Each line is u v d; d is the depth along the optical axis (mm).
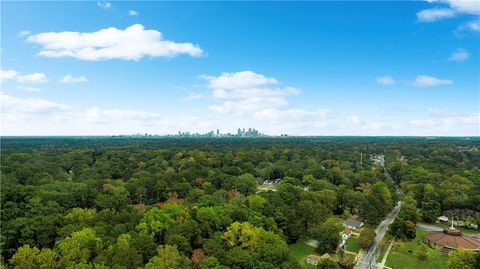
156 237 106562
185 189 171375
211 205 135125
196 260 93375
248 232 102000
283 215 127000
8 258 102875
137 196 166250
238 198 148125
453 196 164250
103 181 179000
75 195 141750
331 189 179125
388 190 178875
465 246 116438
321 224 129125
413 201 161500
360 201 159750
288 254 95000
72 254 86875
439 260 109250
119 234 101375
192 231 104375
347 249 119812
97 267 79188
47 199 135375
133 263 85562
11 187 149875
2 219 118750
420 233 139375
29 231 104938
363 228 138375
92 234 96312
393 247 121750
